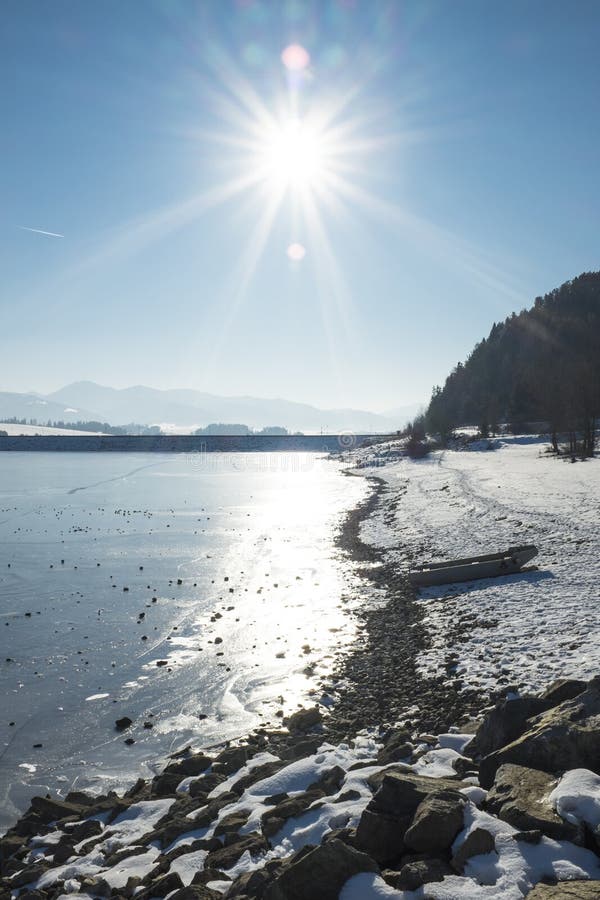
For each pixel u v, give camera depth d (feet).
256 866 25.11
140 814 35.73
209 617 80.53
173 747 48.29
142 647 70.23
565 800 21.27
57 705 56.08
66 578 102.32
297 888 20.77
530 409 461.37
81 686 60.03
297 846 25.89
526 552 83.76
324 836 25.09
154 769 45.11
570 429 285.02
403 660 59.93
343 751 38.50
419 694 50.65
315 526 156.56
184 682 60.44
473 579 85.15
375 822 23.29
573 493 146.20
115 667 64.54
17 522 164.66
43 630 76.13
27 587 96.48
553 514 119.03
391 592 87.56
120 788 43.04
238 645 70.18
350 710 50.85
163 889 24.50
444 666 55.36
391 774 25.35
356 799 28.35
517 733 30.45
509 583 78.69
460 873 19.83
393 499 198.29
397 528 139.03
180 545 131.44
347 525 155.53
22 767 46.03
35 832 37.11
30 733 51.11
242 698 56.24
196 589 94.94
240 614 81.82
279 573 105.09
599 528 99.30
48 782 44.16
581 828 20.38
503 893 18.29
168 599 89.40
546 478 186.70
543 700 31.14
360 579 97.91
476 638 60.59
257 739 47.11
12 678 61.98
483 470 238.07
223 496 233.35
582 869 18.92
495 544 104.12
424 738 37.65
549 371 481.46
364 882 20.40
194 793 37.17
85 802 40.91
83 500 220.02
